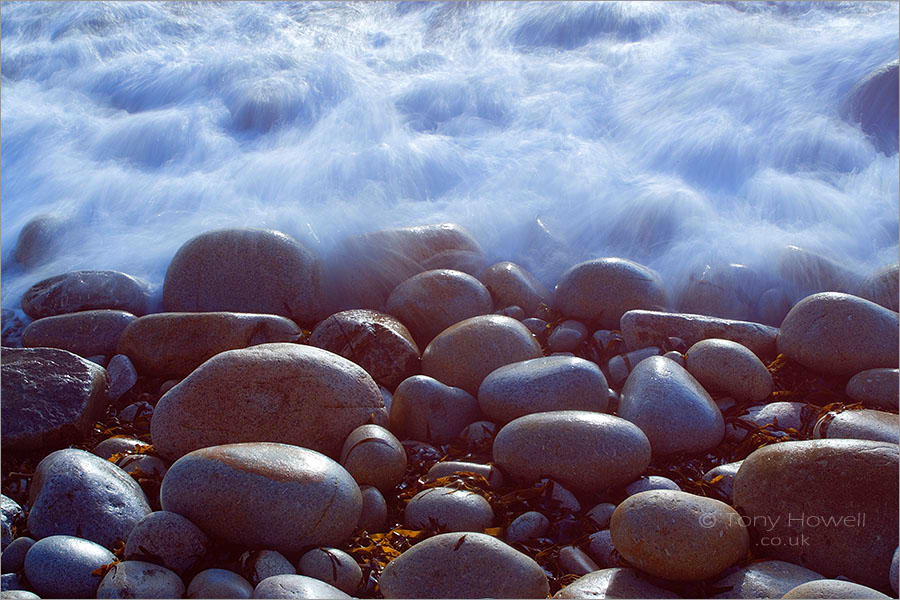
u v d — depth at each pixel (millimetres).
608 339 3994
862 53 6199
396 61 6844
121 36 7766
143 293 4445
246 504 2557
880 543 2545
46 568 2463
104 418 3635
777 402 3469
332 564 2492
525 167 5258
